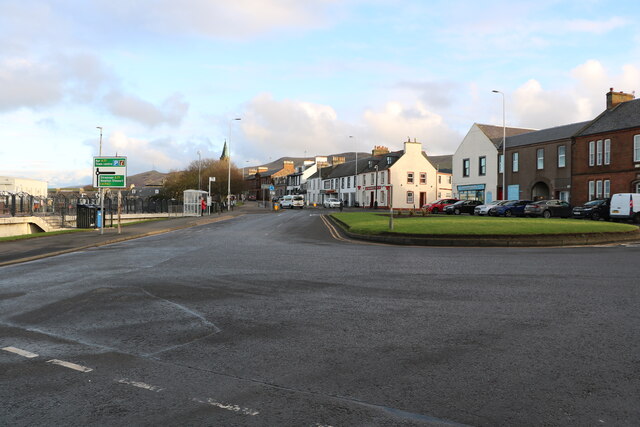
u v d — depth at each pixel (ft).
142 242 62.64
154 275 33.47
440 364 15.02
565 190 136.67
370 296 25.40
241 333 18.75
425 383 13.51
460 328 19.06
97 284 30.17
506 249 49.44
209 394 12.92
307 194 354.74
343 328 19.26
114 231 81.92
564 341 17.15
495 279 30.12
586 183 130.31
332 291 26.86
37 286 29.96
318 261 40.09
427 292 26.27
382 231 61.62
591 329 18.60
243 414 11.72
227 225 100.53
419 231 60.08
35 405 12.31
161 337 18.35
